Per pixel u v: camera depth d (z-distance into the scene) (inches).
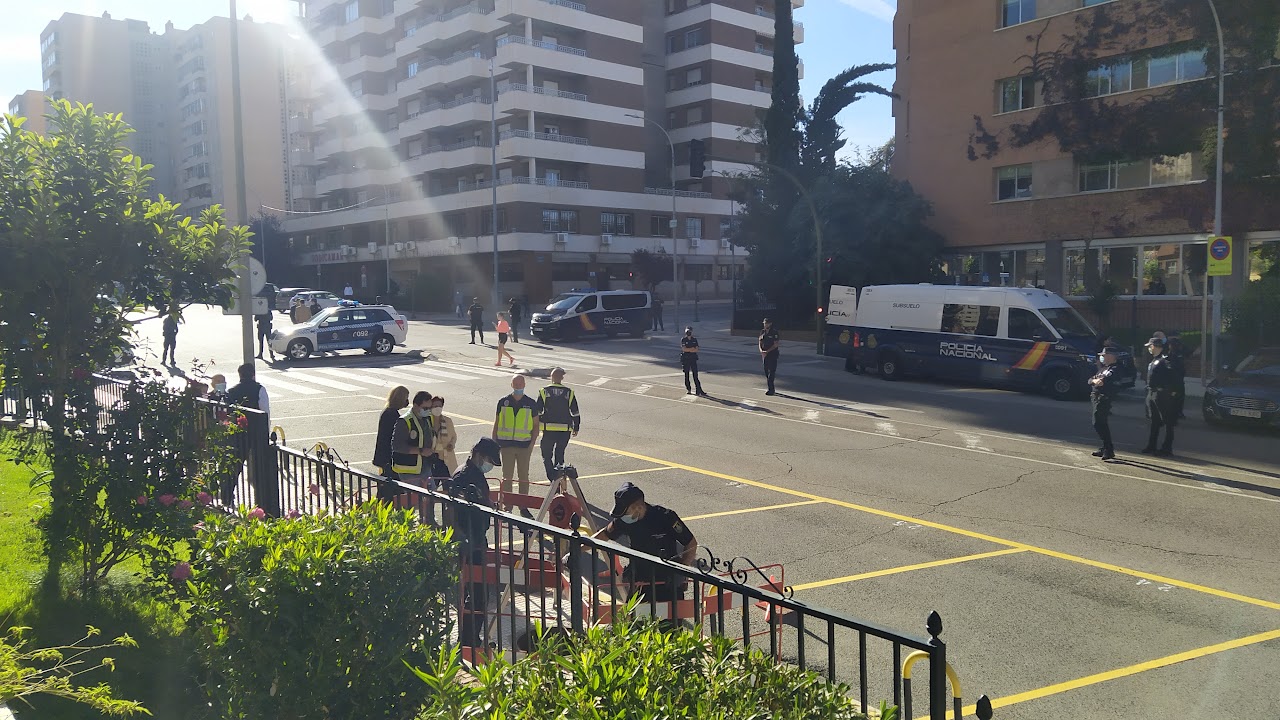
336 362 1103.0
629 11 2487.7
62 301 307.7
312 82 3085.6
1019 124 1213.7
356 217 2785.4
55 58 4335.6
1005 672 243.1
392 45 2787.9
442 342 1381.6
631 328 1469.0
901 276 1298.0
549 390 474.0
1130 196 1115.3
